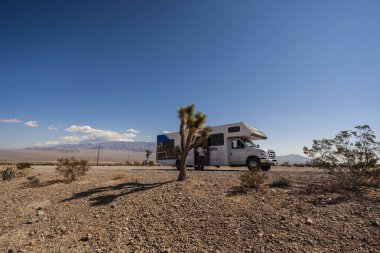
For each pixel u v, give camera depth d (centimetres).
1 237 534
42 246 482
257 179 808
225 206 624
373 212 522
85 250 460
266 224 510
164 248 454
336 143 764
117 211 656
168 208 644
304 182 866
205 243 463
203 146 1773
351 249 401
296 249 413
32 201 818
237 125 1647
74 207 722
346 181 756
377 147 713
